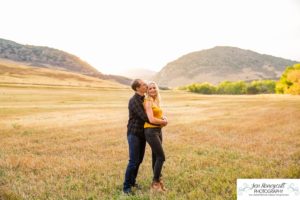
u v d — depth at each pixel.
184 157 9.59
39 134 14.84
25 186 6.89
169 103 46.09
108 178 7.42
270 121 19.59
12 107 34.06
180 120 20.98
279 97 64.62
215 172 7.74
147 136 6.58
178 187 6.70
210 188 6.40
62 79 148.38
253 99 56.88
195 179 7.14
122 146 11.73
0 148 11.50
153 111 6.62
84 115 25.69
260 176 7.14
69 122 20.05
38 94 62.62
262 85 144.50
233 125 17.75
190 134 14.49
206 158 9.31
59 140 13.19
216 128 16.53
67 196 6.35
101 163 8.91
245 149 10.80
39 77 142.62
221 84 154.50
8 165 8.71
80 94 69.62
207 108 34.22
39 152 10.82
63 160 9.33
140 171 8.13
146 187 6.88
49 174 7.86
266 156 9.59
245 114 25.27
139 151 6.80
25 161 9.16
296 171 7.41
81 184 7.00
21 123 19.41
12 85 79.44
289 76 79.62
